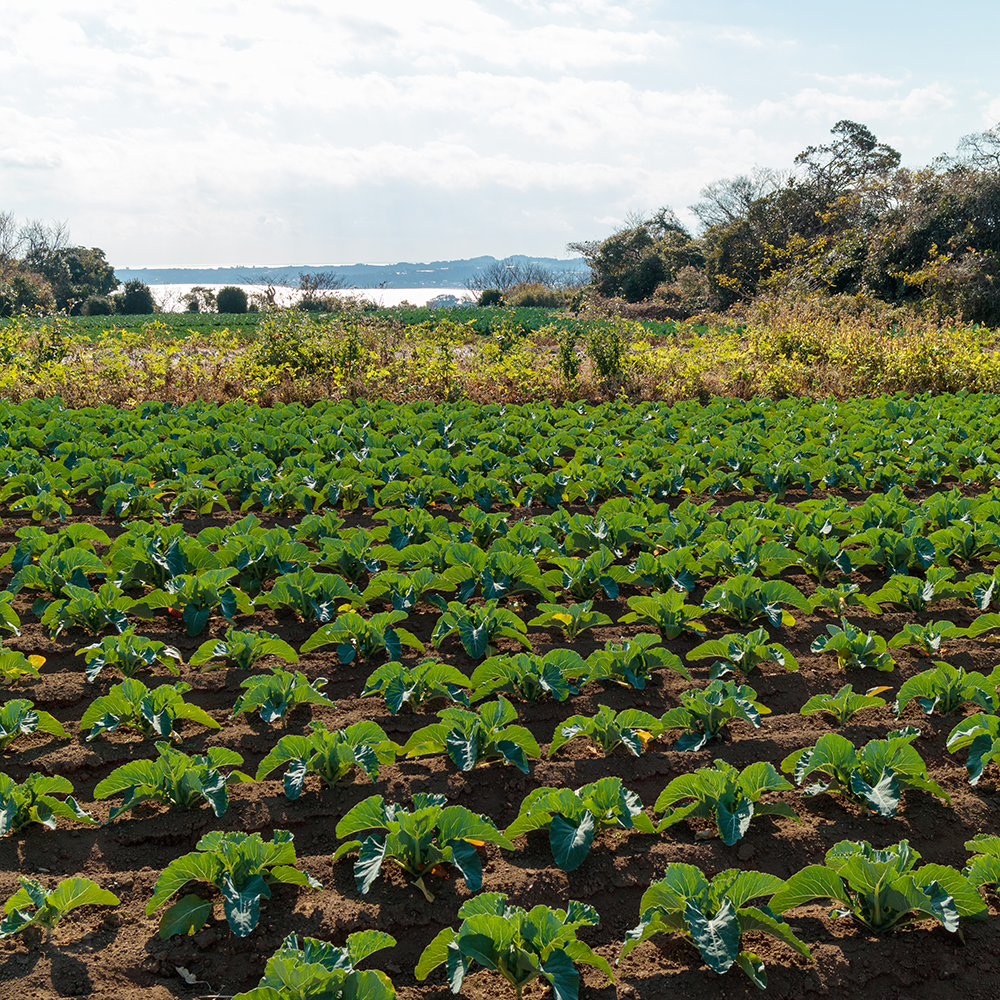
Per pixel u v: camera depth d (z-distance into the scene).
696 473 9.27
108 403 13.60
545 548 6.54
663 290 45.44
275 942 3.02
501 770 4.11
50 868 3.41
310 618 5.73
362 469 8.68
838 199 37.81
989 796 3.95
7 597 5.20
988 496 7.66
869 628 5.80
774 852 3.55
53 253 67.44
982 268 27.83
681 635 5.58
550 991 2.88
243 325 36.12
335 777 3.93
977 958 3.01
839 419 11.67
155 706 4.21
